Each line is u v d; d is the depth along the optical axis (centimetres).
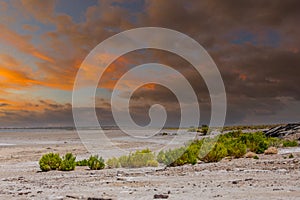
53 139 5909
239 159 2036
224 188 953
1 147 3925
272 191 860
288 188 909
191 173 1421
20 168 1919
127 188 1027
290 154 2102
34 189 1085
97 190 1002
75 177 1439
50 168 1803
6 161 2345
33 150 3391
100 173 1582
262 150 2423
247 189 913
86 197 851
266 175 1245
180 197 811
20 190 1072
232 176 1262
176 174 1405
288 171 1334
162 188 1005
